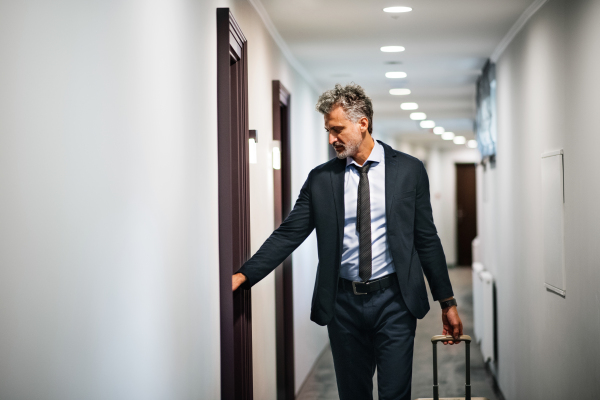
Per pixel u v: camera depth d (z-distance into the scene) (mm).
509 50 4648
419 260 2477
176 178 1978
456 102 8078
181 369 2023
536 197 3699
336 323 2480
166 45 1878
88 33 1315
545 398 3518
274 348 4277
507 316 4855
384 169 2428
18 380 1068
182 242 2043
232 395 2627
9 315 1042
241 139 2984
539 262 3627
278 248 2574
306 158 5945
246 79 3041
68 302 1227
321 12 3883
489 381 5441
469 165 16078
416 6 3762
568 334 2990
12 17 1046
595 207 2545
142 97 1650
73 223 1242
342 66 5660
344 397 2562
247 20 3352
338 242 2432
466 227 16078
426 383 5316
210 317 2445
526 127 4012
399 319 2416
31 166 1097
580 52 2748
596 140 2523
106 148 1402
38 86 1118
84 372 1295
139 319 1621
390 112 9086
